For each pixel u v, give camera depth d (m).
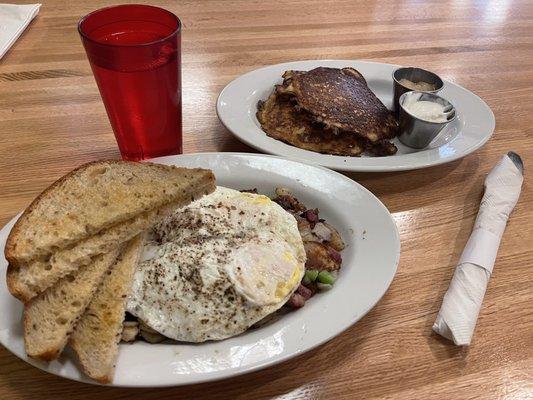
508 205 0.39
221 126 0.49
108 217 0.29
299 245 0.32
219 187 0.36
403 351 0.29
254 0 0.78
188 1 0.76
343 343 0.30
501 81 0.61
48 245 0.28
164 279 0.29
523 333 0.31
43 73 0.55
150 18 0.39
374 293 0.29
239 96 0.50
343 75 0.54
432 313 0.32
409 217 0.40
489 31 0.75
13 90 0.52
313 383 0.28
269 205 0.34
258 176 0.38
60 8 0.70
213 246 0.30
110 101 0.38
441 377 0.28
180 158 0.39
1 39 0.59
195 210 0.33
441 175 0.45
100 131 0.47
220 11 0.74
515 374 0.28
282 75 0.54
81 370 0.24
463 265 0.33
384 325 0.31
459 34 0.73
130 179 0.33
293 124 0.48
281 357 0.26
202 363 0.25
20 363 0.27
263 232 0.32
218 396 0.27
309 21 0.73
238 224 0.33
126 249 0.30
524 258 0.36
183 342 0.27
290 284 0.30
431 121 0.46
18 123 0.47
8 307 0.27
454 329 0.29
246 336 0.27
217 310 0.28
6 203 0.38
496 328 0.31
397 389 0.28
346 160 0.42
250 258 0.30
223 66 0.59
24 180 0.40
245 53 0.63
